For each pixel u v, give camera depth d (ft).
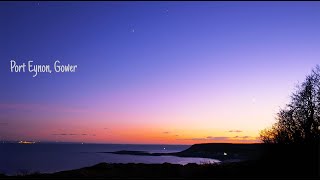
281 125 113.19
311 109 110.22
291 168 92.99
